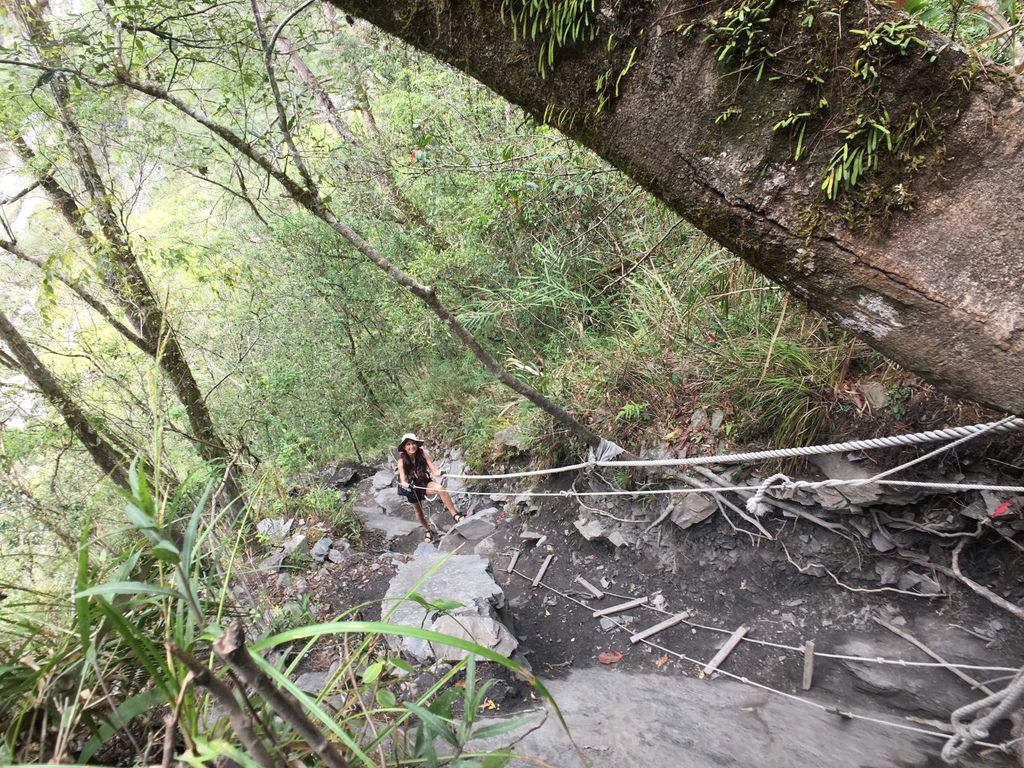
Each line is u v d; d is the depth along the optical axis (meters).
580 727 3.12
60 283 6.09
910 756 2.89
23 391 5.43
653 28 1.54
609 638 4.37
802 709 3.36
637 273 5.78
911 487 3.67
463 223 6.70
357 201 8.66
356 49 8.28
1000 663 3.27
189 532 1.16
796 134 1.48
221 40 3.77
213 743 0.96
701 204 1.68
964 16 2.49
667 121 1.62
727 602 4.29
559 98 1.78
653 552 4.79
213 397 9.55
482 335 7.63
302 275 9.11
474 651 1.01
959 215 1.37
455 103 6.98
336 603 5.08
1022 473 3.39
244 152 3.42
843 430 3.86
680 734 3.07
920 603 3.73
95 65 3.44
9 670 1.35
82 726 1.37
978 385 1.45
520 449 6.25
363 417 10.12
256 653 1.03
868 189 1.44
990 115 1.33
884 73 1.37
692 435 4.66
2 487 3.91
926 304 1.44
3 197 5.72
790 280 1.66
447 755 2.30
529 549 5.61
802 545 4.15
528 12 1.66
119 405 5.81
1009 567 3.51
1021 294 1.34
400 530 6.96
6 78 4.61
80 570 1.08
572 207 6.55
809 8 1.38
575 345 6.23
